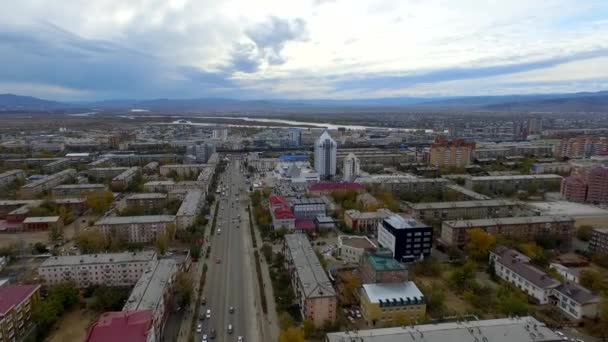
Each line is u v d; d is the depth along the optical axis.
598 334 168.25
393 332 144.88
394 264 197.88
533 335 143.12
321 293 175.00
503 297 189.12
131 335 141.62
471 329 145.88
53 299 181.75
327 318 174.50
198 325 175.88
